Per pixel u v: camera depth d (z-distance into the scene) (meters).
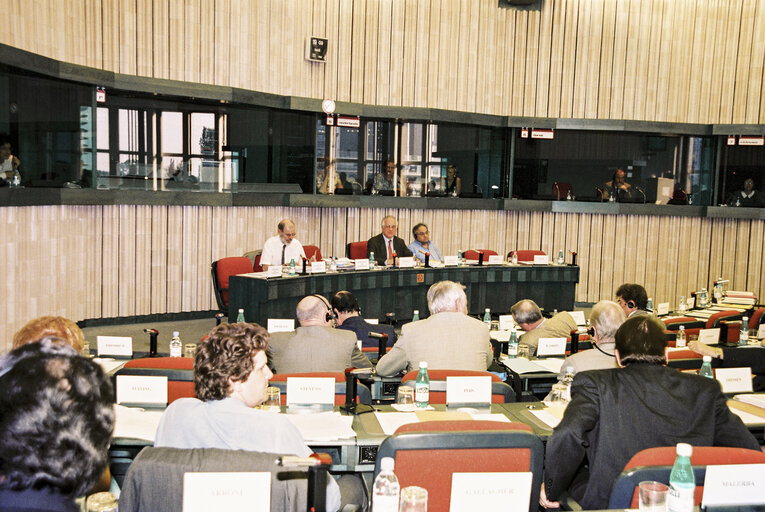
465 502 2.03
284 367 3.90
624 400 2.47
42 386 1.10
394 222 8.98
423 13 10.58
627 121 11.16
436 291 4.25
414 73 10.64
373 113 10.32
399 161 11.01
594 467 2.44
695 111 11.31
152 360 3.27
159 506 1.83
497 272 9.25
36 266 7.05
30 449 1.06
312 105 9.79
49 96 7.37
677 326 6.15
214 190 9.26
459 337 4.01
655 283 11.48
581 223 11.44
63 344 1.24
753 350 4.27
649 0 11.11
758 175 11.27
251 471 1.84
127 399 3.13
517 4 11.01
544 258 9.62
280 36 9.56
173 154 8.94
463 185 11.48
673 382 2.53
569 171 11.55
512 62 11.15
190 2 8.70
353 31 10.20
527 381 4.28
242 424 2.10
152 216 8.80
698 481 2.00
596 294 11.48
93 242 8.20
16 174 6.68
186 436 2.10
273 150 9.91
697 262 11.49
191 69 8.77
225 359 2.15
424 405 3.22
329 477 2.03
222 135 9.36
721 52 11.16
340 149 10.57
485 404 3.26
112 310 8.52
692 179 11.62
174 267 9.05
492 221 11.47
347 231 10.55
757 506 2.00
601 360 3.51
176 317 9.12
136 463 1.85
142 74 8.39
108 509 2.04
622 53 11.17
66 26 7.38
